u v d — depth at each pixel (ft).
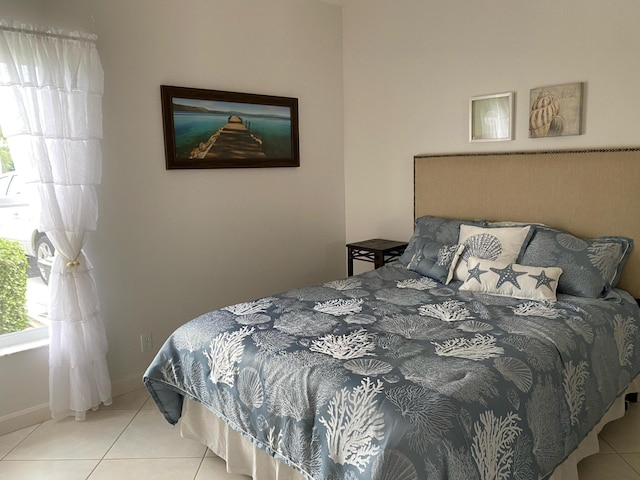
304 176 13.46
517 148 10.84
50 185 8.61
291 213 13.25
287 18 12.57
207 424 7.89
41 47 8.38
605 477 7.18
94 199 9.23
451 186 11.78
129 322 10.43
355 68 13.71
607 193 9.45
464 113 11.59
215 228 11.68
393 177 13.29
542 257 9.29
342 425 5.50
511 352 6.40
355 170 14.20
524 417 5.83
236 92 11.68
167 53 10.48
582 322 7.62
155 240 10.68
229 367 7.03
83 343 9.21
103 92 9.21
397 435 5.02
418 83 12.36
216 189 11.62
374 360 6.26
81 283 9.13
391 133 13.15
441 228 11.21
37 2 8.68
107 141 9.77
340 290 9.51
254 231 12.47
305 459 5.90
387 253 12.29
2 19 8.19
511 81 10.72
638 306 8.87
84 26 9.27
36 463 8.04
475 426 5.25
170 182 10.80
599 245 9.08
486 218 11.26
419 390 5.48
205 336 7.63
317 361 6.33
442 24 11.70
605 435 8.19
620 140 9.37
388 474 4.88
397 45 12.67
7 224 9.10
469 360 6.16
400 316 7.92
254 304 8.71
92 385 9.46
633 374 8.30
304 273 13.74
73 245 8.99
